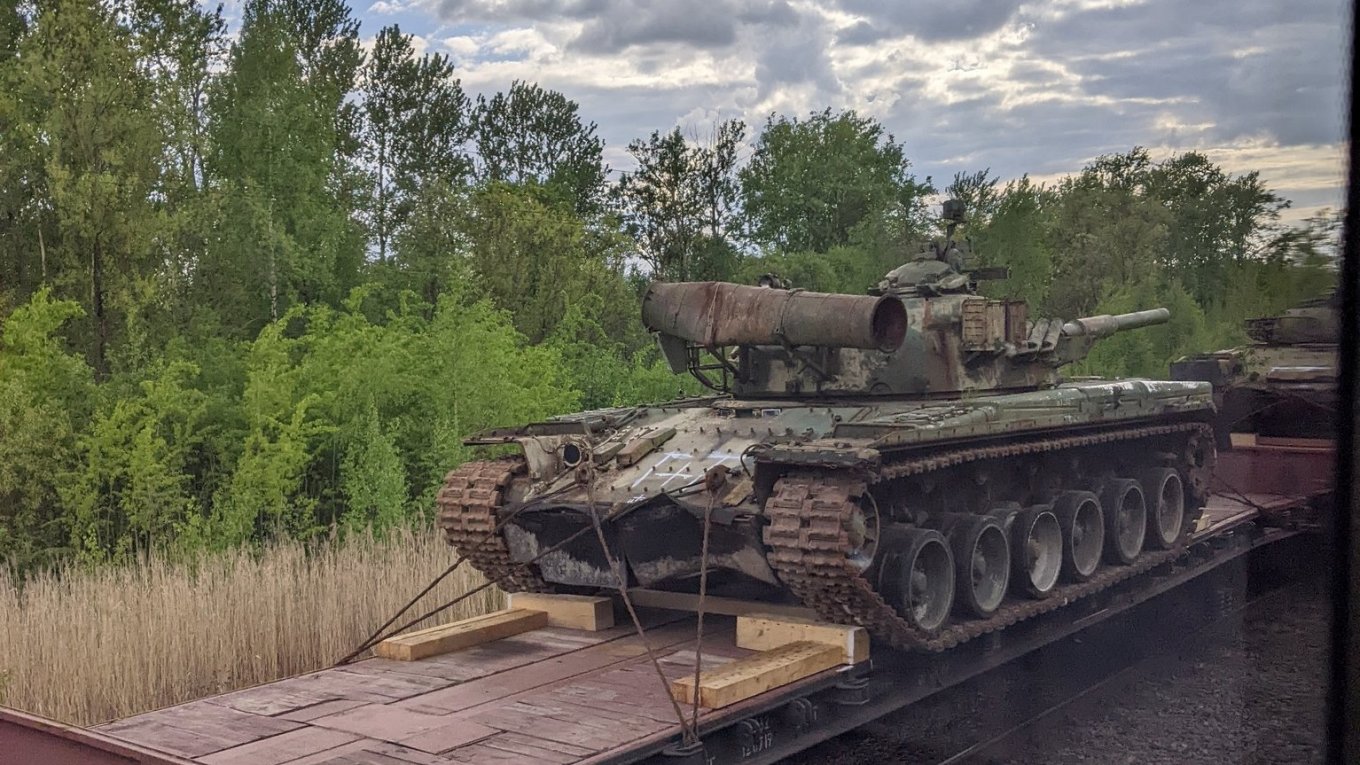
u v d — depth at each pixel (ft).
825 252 96.02
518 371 60.39
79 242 50.47
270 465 47.57
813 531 27.94
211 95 65.21
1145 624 41.01
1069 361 42.55
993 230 76.43
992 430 33.35
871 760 28.81
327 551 44.68
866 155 101.24
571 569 33.83
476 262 72.23
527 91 105.81
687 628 33.60
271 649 37.24
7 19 56.18
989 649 34.60
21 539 45.11
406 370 55.98
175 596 38.32
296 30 84.43
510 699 26.76
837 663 29.25
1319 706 29.76
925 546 31.60
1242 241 58.90
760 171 99.81
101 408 47.75
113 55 50.78
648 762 23.88
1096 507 40.29
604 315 84.17
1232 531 49.65
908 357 35.99
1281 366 49.08
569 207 93.40
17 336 45.91
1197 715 30.91
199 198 57.31
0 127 51.65
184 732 24.48
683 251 86.53
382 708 26.17
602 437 35.94
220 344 53.47
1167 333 67.62
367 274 67.87
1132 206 72.38
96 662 34.55
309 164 65.67
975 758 28.73
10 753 24.21
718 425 34.78
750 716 26.22
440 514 35.24
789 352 36.11
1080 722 31.07
